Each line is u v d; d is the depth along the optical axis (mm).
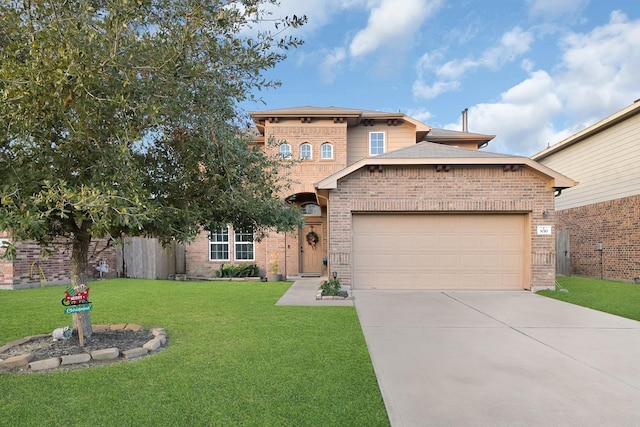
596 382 4074
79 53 3396
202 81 4379
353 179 10539
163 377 4070
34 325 6379
